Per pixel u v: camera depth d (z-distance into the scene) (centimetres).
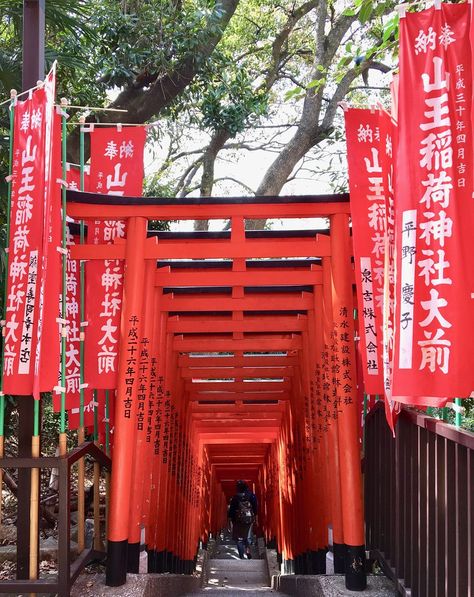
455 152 291
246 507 1155
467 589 273
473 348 283
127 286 471
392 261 369
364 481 561
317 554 636
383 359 397
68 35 722
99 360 479
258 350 727
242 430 1088
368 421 548
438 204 293
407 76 304
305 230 528
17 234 380
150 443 583
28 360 370
